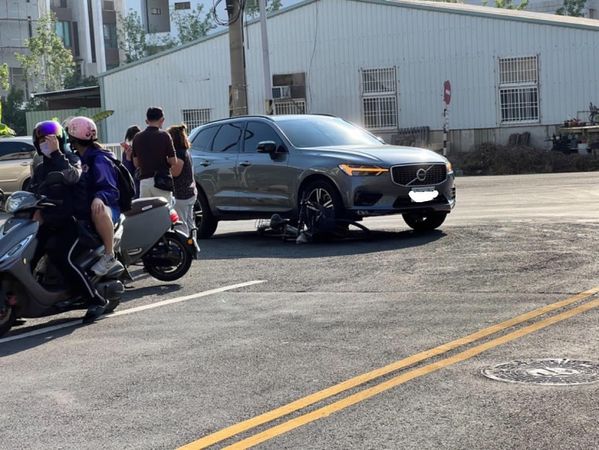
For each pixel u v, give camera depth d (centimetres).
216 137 1509
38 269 855
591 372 607
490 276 979
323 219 1330
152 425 546
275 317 841
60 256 850
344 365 656
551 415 525
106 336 808
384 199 1298
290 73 4116
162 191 1197
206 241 1475
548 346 679
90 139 880
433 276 999
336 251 1237
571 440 486
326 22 4031
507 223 1404
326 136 1428
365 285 974
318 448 493
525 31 3691
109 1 8481
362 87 3997
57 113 4528
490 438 495
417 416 536
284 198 1388
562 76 3647
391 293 922
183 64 4319
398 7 3897
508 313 796
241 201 1447
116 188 886
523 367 626
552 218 1448
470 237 1277
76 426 554
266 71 3109
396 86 3931
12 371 701
